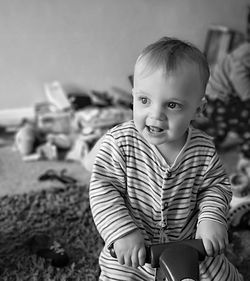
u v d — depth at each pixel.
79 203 1.40
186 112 0.81
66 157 1.75
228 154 1.79
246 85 1.67
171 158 0.89
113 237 0.82
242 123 1.72
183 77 0.78
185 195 0.91
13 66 1.93
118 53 2.06
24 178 1.60
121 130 0.91
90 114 1.84
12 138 1.95
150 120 0.80
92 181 0.90
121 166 0.90
